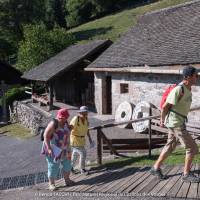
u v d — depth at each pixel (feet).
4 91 103.91
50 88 86.58
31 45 124.06
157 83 58.59
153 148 40.47
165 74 56.49
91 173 32.86
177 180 26.37
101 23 212.84
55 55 112.27
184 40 58.18
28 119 78.54
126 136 53.36
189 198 23.17
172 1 200.85
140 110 58.59
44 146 29.14
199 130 39.91
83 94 91.56
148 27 73.15
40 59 123.44
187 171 25.73
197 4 66.54
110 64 68.95
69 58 91.86
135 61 62.85
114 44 77.10
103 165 35.04
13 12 206.28
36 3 214.48
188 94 24.56
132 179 28.40
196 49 52.95
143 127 54.49
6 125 88.33
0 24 204.23
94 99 84.99
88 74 88.74
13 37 206.08
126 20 202.08
